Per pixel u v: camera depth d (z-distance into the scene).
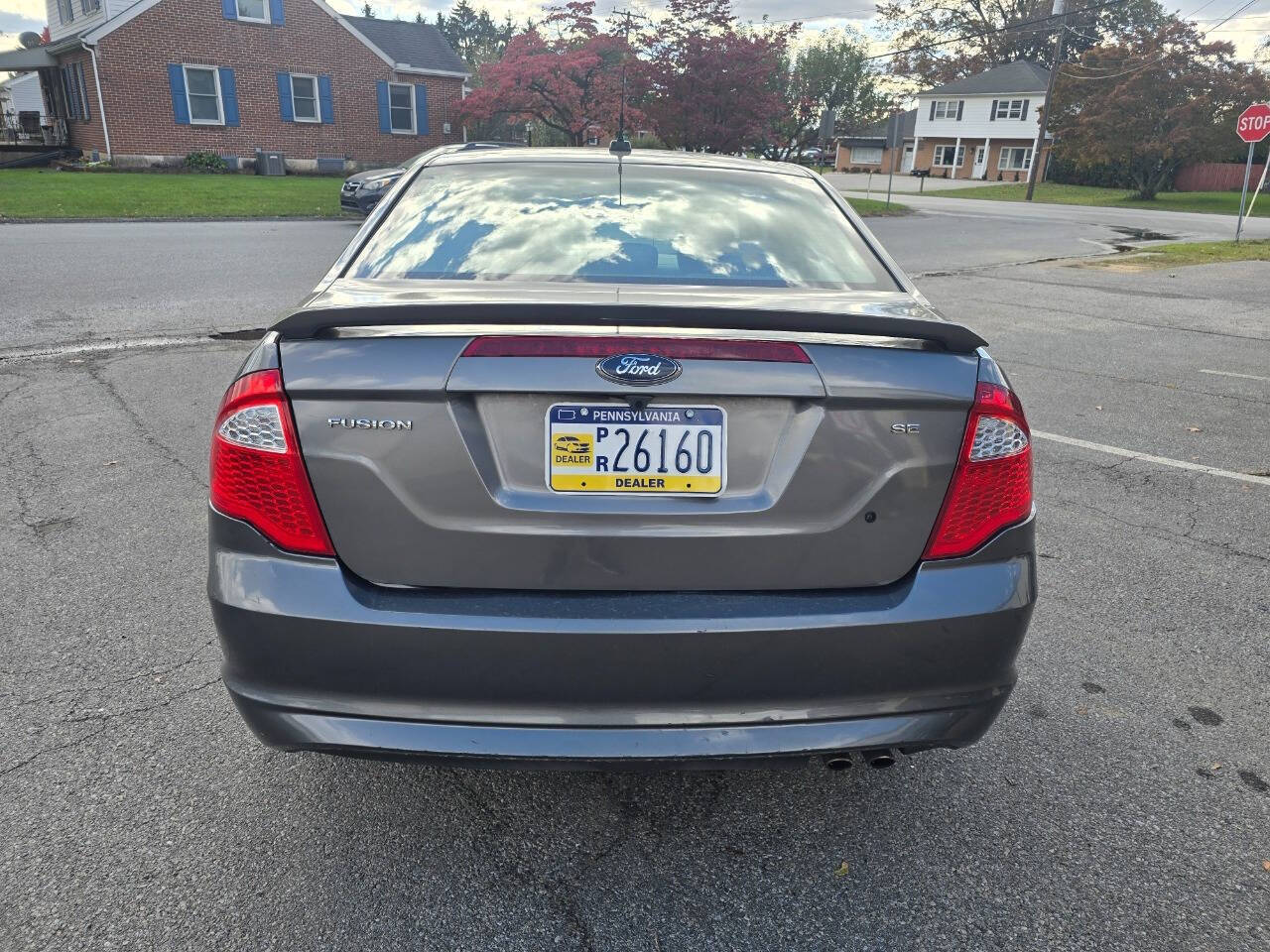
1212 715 2.88
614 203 2.72
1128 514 4.53
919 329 1.91
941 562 1.96
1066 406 6.50
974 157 59.31
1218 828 2.37
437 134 31.52
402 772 2.50
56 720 2.67
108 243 12.73
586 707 1.87
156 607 3.34
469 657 1.83
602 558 1.87
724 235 2.61
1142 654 3.23
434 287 2.26
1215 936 2.02
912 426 1.91
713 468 1.87
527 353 1.83
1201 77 40.78
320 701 1.88
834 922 2.04
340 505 1.85
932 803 2.44
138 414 5.52
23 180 20.91
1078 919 2.06
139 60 25.25
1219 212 35.53
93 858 2.15
